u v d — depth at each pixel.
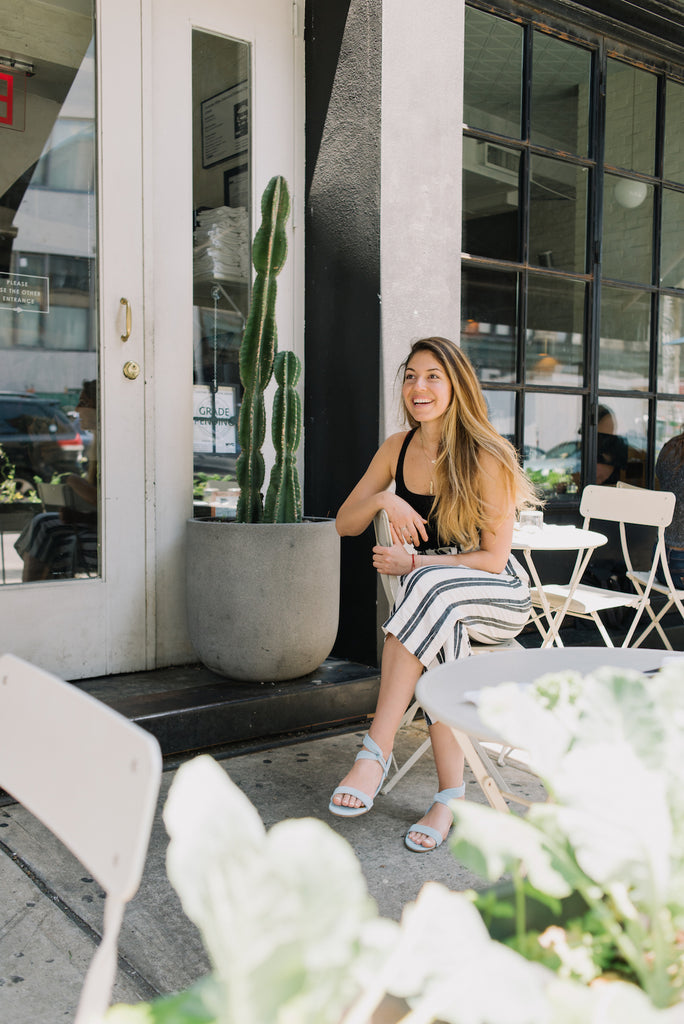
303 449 3.80
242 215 3.61
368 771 2.35
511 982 0.48
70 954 1.80
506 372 4.13
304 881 0.42
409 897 2.07
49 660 3.14
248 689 3.10
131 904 2.03
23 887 2.07
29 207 3.09
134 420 3.30
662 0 4.33
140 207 3.29
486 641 2.47
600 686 0.64
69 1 3.11
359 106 3.41
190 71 3.40
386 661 2.40
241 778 2.75
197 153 3.44
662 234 4.78
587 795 0.58
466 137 3.92
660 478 4.35
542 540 3.16
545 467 4.32
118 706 2.88
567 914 0.76
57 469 3.17
